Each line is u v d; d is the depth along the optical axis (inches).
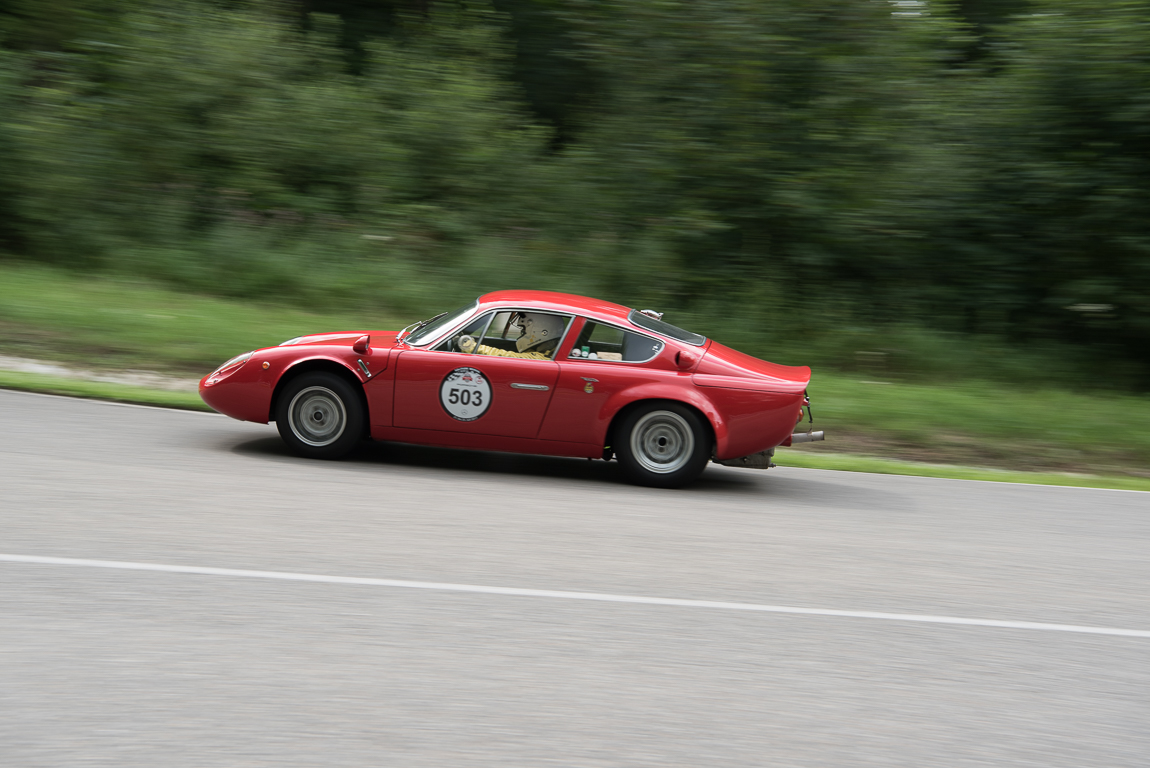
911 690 165.3
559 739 140.1
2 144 650.8
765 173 595.5
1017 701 164.2
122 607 172.9
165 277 607.2
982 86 624.1
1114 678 176.7
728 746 141.8
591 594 197.3
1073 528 289.7
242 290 593.3
